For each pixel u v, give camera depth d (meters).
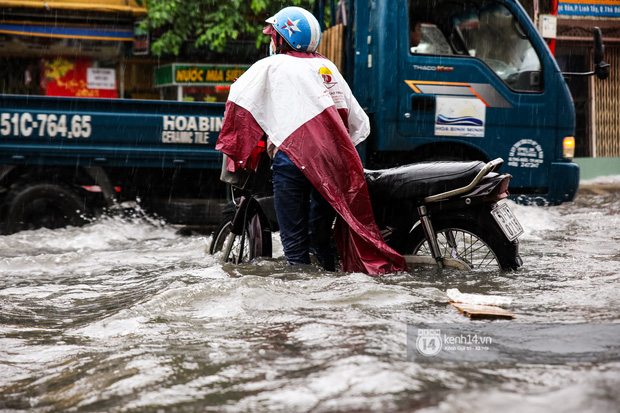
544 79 7.55
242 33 14.07
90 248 6.43
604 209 9.67
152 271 4.96
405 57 7.18
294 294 3.57
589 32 16.83
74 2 12.48
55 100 6.86
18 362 2.66
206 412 1.92
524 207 7.58
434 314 3.16
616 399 1.82
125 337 2.91
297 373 2.25
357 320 3.02
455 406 1.79
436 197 4.25
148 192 7.40
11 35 12.31
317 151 4.23
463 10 7.34
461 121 7.34
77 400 2.13
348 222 4.20
